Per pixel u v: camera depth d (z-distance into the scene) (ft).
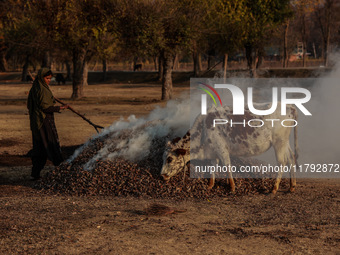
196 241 17.51
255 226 19.72
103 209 22.52
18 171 32.40
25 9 108.99
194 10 95.81
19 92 147.23
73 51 112.68
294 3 172.55
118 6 92.94
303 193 25.98
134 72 243.40
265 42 143.64
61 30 100.37
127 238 17.78
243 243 17.34
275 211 22.17
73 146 42.34
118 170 27.43
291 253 16.29
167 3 93.56
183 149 24.29
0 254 15.87
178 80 204.95
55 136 29.32
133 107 85.66
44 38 116.88
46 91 28.94
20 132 52.13
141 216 21.22
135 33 94.63
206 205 23.50
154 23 92.79
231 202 24.18
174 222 20.20
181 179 26.50
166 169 24.59
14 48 220.23
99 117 67.05
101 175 27.22
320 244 17.25
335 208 22.57
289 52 267.18
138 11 92.94
